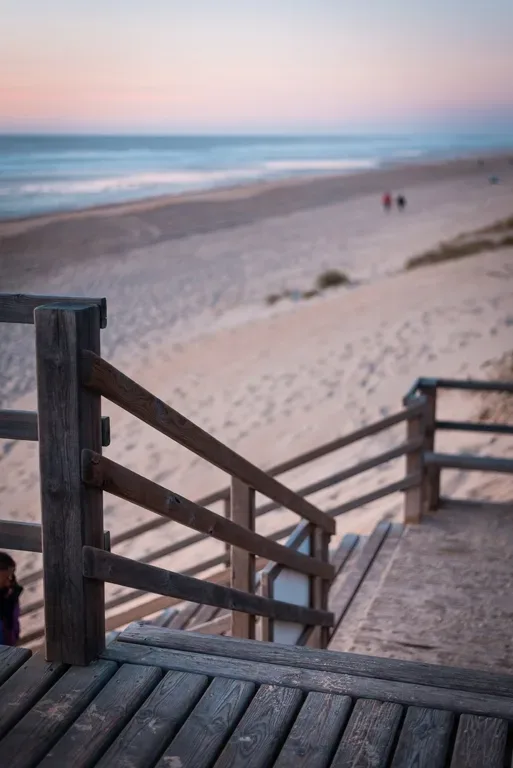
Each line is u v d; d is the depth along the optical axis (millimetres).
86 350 2334
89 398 2391
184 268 26062
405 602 4832
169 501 2656
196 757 2203
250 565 3504
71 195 45750
